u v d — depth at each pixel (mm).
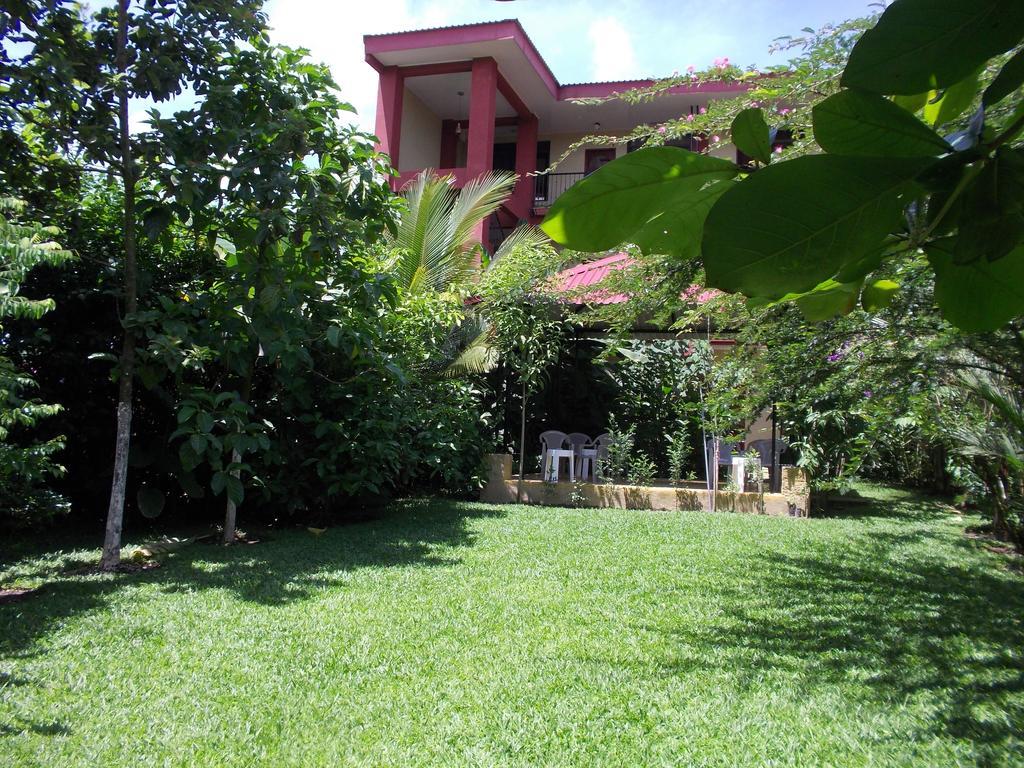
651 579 5285
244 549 6156
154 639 3789
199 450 5668
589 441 10711
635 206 523
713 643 3926
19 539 6398
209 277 6793
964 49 437
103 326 6738
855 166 411
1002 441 5242
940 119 585
